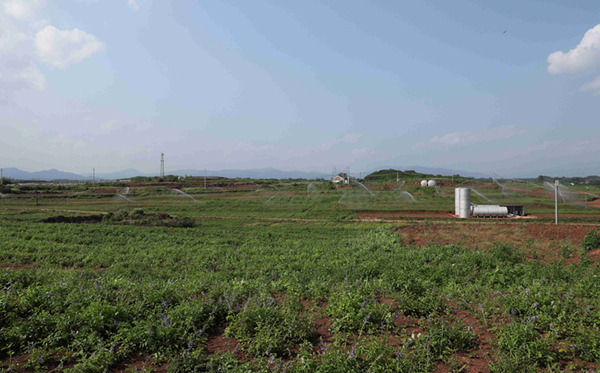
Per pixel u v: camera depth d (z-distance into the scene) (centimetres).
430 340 668
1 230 3014
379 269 1449
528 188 7538
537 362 595
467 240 2308
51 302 831
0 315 750
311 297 1062
